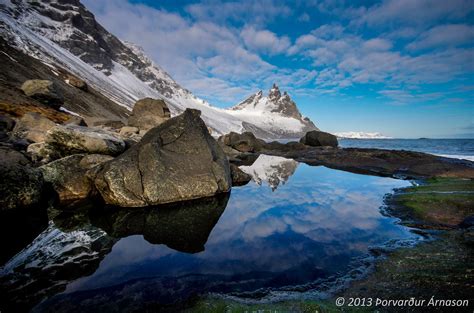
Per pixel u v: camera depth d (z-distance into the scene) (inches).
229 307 149.4
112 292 166.9
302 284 177.8
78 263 209.2
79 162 411.5
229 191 485.1
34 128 592.7
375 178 647.1
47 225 292.7
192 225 306.5
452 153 1317.7
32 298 159.5
